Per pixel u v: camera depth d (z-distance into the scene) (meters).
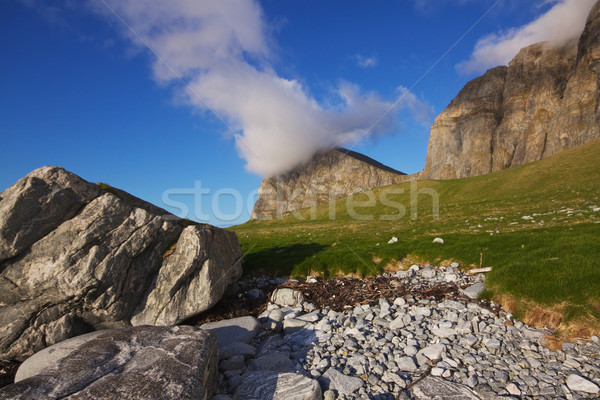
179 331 9.02
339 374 9.59
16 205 10.34
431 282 16.41
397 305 14.39
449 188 94.38
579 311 10.59
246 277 19.36
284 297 16.20
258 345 12.30
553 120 173.25
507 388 8.52
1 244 10.31
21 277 10.73
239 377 9.41
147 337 8.68
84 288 10.95
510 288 12.68
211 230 14.30
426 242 22.14
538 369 9.16
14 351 10.99
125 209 12.02
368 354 10.83
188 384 6.79
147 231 12.23
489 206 49.78
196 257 12.51
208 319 14.12
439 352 10.23
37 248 10.80
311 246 25.62
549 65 194.12
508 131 195.75
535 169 83.81
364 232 36.34
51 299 11.02
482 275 16.25
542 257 15.12
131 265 12.04
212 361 8.50
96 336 8.90
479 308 12.62
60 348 9.36
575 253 14.55
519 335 10.71
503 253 17.80
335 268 19.56
